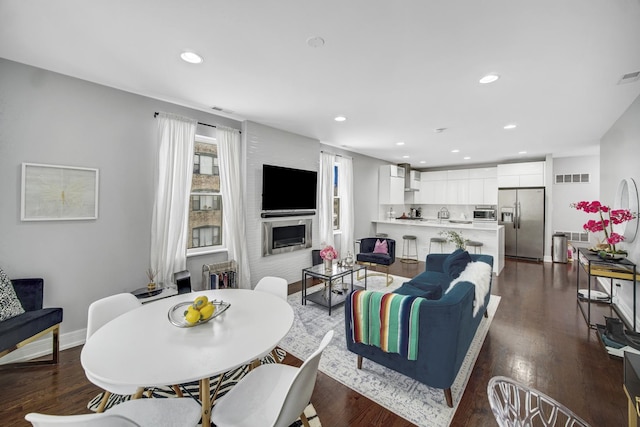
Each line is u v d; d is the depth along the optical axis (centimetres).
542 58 211
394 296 198
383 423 168
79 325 260
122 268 284
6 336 186
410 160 730
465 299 190
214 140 365
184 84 266
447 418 171
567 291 421
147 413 124
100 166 269
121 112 280
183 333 150
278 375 151
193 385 204
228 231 368
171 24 176
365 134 454
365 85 264
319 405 183
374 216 707
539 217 638
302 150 468
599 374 215
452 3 153
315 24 174
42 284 229
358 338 211
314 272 352
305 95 290
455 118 360
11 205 227
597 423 167
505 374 216
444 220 816
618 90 269
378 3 154
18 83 227
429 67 228
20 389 194
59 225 248
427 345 181
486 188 730
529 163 653
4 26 178
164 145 307
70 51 209
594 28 173
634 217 291
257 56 214
